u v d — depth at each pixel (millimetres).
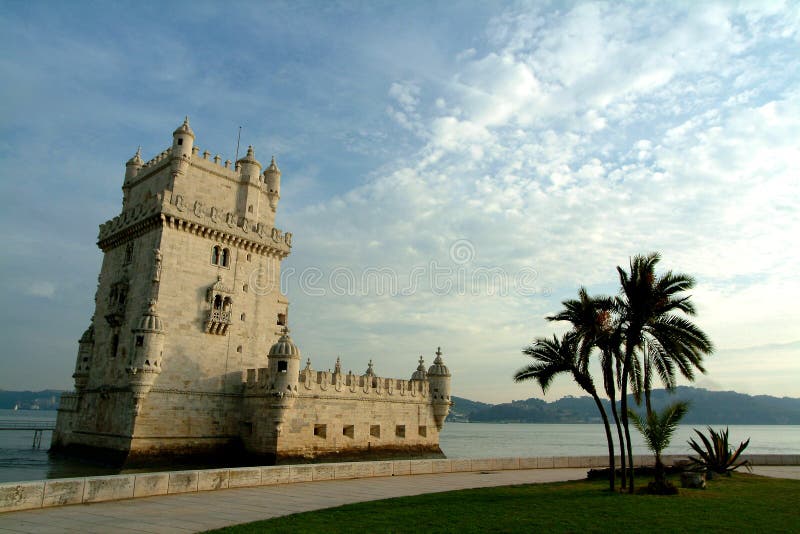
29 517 21094
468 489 30828
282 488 30375
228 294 56875
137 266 55375
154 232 54156
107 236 61281
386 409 63312
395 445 63531
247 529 19156
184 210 54281
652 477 37688
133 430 48469
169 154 57719
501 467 43469
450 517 21891
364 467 36250
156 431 49844
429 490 30625
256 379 55562
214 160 59844
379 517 21719
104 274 61781
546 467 45344
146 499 25672
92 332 61094
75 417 59875
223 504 24828
